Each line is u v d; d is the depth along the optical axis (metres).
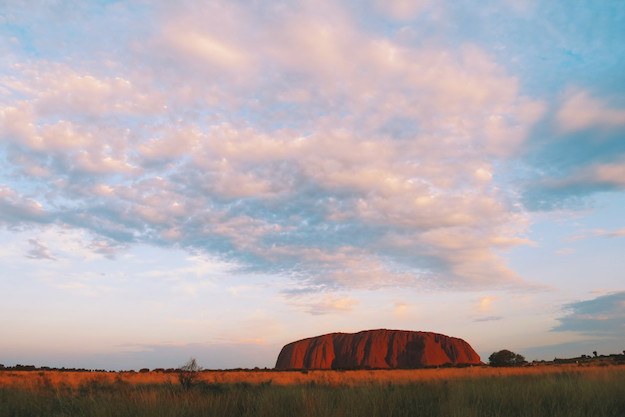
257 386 18.12
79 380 24.67
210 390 14.18
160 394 10.76
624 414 9.98
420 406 10.68
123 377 30.59
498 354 81.06
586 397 10.89
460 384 15.16
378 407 9.51
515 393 11.61
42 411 10.85
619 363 44.22
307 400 9.61
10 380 21.80
